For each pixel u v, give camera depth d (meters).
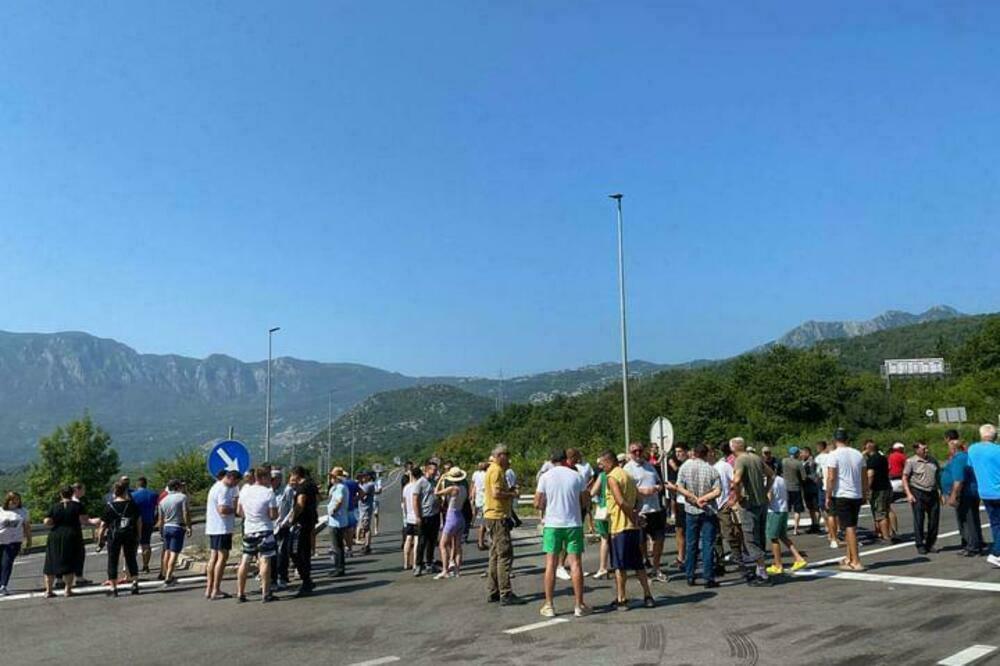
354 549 19.66
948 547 13.83
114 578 13.52
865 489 15.30
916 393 84.69
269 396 47.16
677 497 13.20
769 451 16.91
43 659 8.66
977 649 7.21
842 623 8.45
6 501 14.66
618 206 29.27
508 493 10.92
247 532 12.10
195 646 8.97
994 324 93.25
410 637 8.86
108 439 50.75
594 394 112.88
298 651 8.42
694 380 79.38
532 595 11.31
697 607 9.70
